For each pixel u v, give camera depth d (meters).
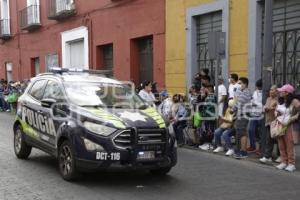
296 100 8.95
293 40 11.74
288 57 11.90
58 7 23.69
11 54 31.05
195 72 14.84
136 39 17.95
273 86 9.48
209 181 7.92
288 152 8.94
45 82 9.23
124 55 18.45
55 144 8.09
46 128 8.50
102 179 7.90
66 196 6.79
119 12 18.69
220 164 9.50
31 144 9.18
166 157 7.55
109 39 19.55
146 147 7.30
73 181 7.68
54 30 24.77
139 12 17.36
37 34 26.97
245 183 7.82
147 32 16.94
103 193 6.98
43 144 8.63
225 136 10.49
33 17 26.48
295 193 7.20
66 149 7.73
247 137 10.34
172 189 7.31
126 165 7.21
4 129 15.02
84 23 21.53
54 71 9.48
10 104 23.09
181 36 15.23
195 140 11.65
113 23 19.16
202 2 14.24
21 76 29.62
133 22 17.77
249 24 12.55
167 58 15.92
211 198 6.82
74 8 22.09
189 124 11.80
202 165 9.37
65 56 23.62
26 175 8.14
